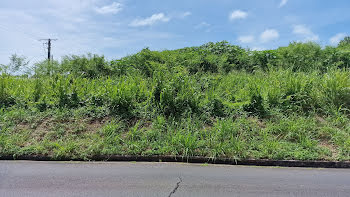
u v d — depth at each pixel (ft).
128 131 21.38
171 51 38.01
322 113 23.73
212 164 17.65
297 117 22.88
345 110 23.48
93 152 18.67
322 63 32.94
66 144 19.47
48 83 28.43
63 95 25.91
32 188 13.34
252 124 21.74
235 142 18.79
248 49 39.14
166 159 18.24
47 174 15.49
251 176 15.30
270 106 24.43
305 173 15.93
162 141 19.81
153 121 22.38
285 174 15.70
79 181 14.33
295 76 27.63
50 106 25.35
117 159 18.40
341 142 19.31
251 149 18.78
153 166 17.13
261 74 30.58
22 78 30.78
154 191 13.02
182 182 14.25
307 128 21.17
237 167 17.06
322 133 20.59
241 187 13.57
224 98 25.67
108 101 25.12
